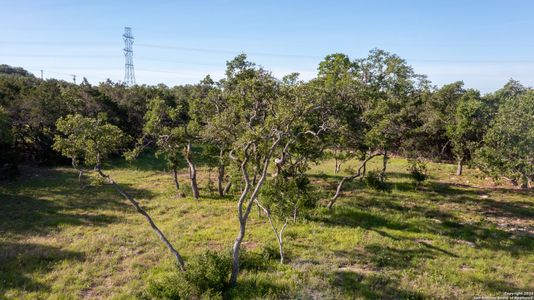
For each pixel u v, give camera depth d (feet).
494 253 48.70
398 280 40.52
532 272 43.29
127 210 67.00
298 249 48.73
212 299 35.04
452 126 95.09
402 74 77.36
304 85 42.63
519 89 116.26
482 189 86.74
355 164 117.50
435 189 85.30
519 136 65.82
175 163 81.92
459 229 58.13
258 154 45.55
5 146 92.17
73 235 53.72
